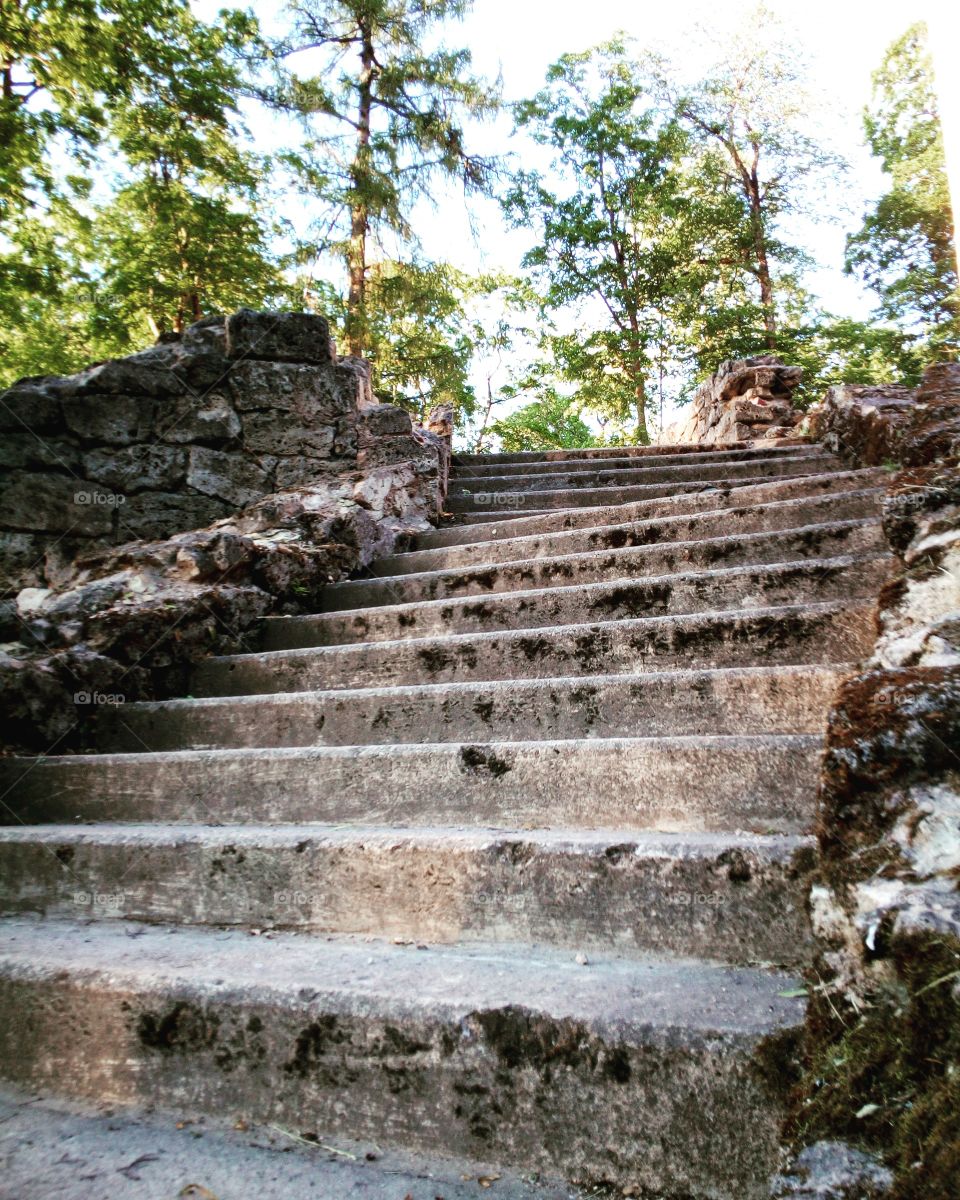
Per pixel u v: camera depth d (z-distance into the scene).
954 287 20.11
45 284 12.18
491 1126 1.35
